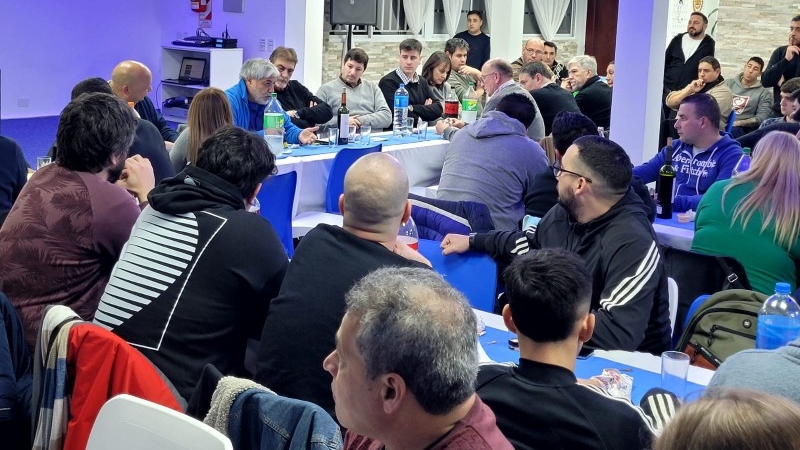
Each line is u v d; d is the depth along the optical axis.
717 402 1.13
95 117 2.72
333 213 5.25
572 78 8.17
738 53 10.71
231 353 2.54
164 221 2.53
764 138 3.67
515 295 1.84
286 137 5.65
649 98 5.78
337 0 9.78
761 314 2.53
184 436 1.69
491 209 4.68
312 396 2.26
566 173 2.91
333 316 2.26
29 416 2.47
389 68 11.36
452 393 1.36
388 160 2.44
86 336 2.08
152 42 11.88
